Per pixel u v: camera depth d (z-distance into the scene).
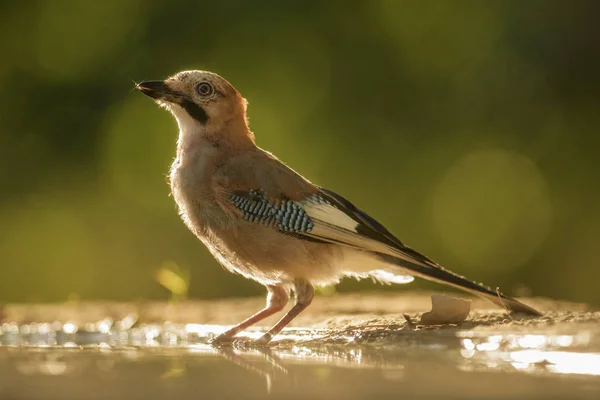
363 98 17.95
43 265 16.73
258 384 4.54
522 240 17.30
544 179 17.75
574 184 17.84
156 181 17.09
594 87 18.48
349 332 6.83
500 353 5.57
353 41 18.05
